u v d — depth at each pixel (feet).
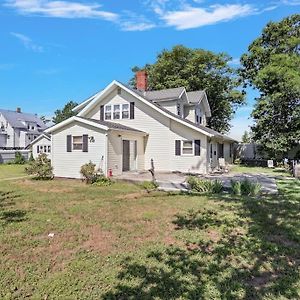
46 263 14.75
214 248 17.06
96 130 52.90
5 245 17.34
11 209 27.04
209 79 112.88
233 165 92.22
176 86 107.65
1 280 12.94
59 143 56.49
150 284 12.62
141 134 63.26
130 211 26.11
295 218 23.65
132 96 66.80
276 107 86.84
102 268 14.17
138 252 16.28
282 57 81.92
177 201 30.73
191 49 113.19
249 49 95.81
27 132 171.73
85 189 40.01
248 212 25.70
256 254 16.21
